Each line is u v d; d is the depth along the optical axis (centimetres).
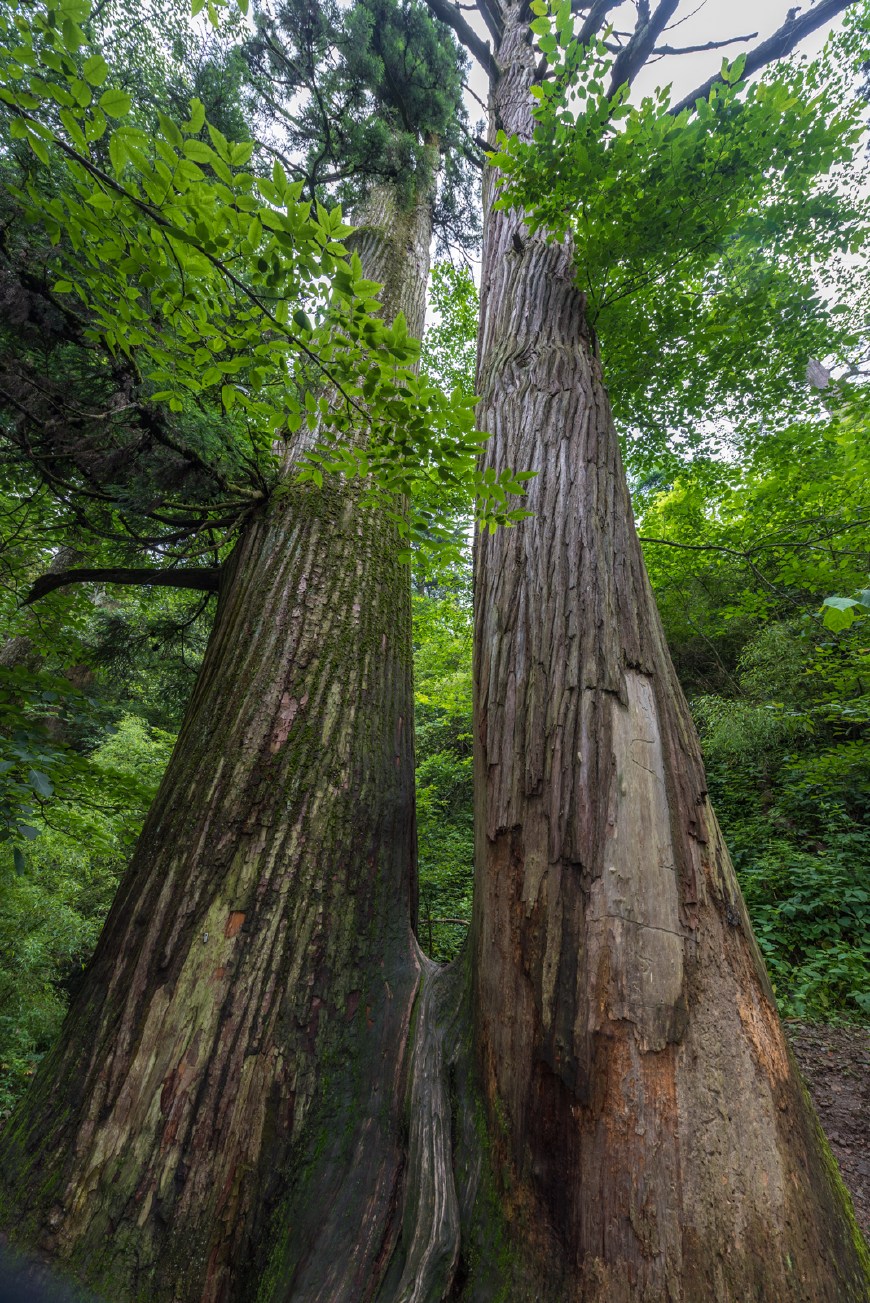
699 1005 122
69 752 285
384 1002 187
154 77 375
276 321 158
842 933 439
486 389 274
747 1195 105
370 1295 128
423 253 529
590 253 287
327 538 291
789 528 470
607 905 129
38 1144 156
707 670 844
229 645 260
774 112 263
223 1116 155
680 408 439
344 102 570
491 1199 128
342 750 231
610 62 253
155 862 204
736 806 632
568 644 168
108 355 241
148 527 347
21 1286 133
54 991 594
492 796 162
